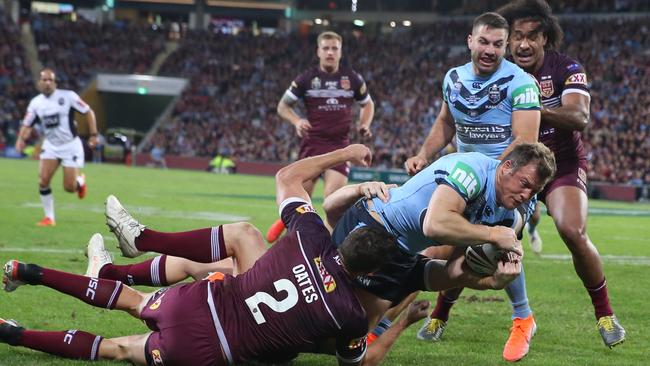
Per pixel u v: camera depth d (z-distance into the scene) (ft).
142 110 174.60
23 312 21.53
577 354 19.90
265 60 167.43
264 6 185.78
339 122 38.58
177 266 19.45
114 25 183.01
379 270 16.49
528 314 19.75
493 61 19.11
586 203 21.15
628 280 32.14
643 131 122.31
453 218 15.49
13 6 175.22
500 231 15.57
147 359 16.25
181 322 15.90
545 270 34.35
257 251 18.17
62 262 30.12
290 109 38.78
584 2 160.45
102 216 48.65
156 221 47.70
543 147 15.80
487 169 15.99
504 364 18.74
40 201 57.26
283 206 17.43
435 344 20.59
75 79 162.91
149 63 172.24
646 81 133.80
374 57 160.97
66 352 16.92
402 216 16.53
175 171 125.59
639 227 58.08
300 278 15.83
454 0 175.32
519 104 19.21
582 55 144.66
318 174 18.30
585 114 20.99
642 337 21.98
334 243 17.19
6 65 159.33
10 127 144.77
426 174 16.51
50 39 171.22
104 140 147.54
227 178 108.68
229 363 15.96
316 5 184.75
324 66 38.32
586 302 27.02
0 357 17.03
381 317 17.25
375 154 130.41
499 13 21.81
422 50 161.99
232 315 15.90
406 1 178.50
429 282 17.06
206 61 169.27
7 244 34.47
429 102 144.66
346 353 16.11
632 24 150.92
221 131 148.56
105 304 17.54
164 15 204.95
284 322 15.74
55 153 44.24
